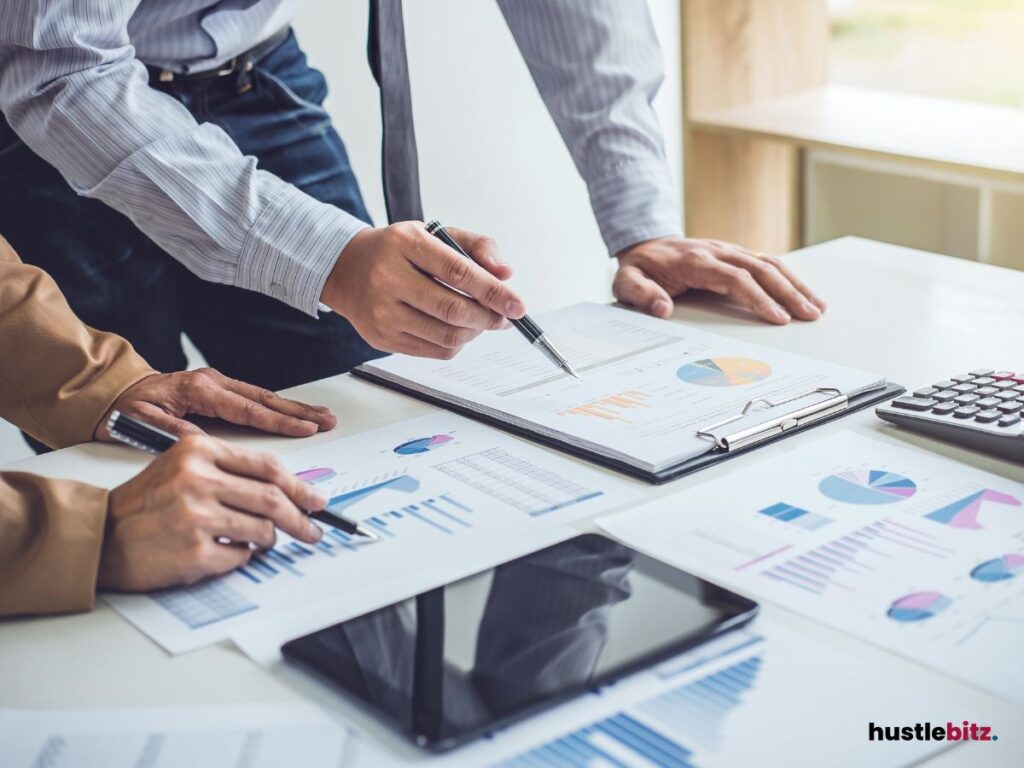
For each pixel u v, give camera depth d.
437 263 1.03
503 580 0.75
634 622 0.69
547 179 2.72
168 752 0.61
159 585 0.78
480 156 2.60
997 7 2.38
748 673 0.65
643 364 1.10
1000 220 2.40
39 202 1.46
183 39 1.41
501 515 0.85
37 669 0.70
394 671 0.66
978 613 0.69
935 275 1.33
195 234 1.14
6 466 0.97
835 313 1.23
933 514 0.81
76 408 1.02
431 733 0.60
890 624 0.69
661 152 1.46
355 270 1.08
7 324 1.02
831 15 2.61
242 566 0.80
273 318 1.57
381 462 0.95
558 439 0.96
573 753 0.59
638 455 0.90
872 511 0.82
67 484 0.80
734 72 2.49
